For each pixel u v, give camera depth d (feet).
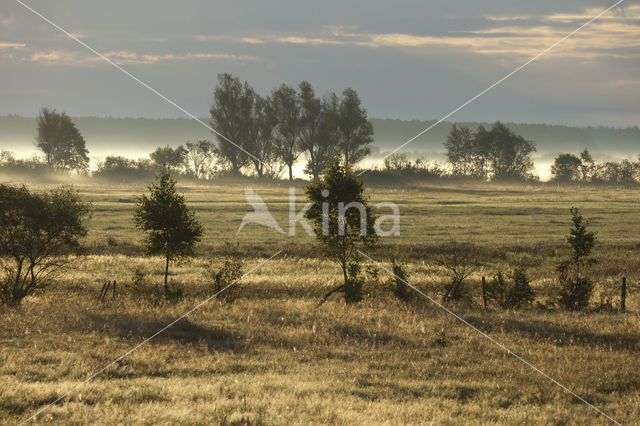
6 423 32.58
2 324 58.44
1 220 78.43
